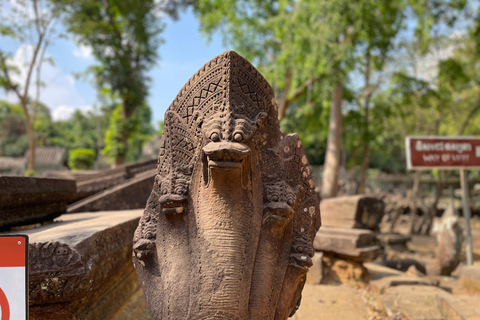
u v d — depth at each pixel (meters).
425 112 19.73
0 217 2.54
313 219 2.32
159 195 2.22
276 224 2.13
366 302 4.44
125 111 20.31
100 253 2.22
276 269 2.17
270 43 14.27
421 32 13.04
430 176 24.84
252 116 2.15
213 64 2.14
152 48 20.61
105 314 2.54
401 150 26.03
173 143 2.20
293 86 12.38
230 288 1.93
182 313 1.96
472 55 14.73
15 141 39.44
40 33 17.62
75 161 20.39
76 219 3.53
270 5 14.38
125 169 6.30
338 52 10.84
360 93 16.19
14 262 1.49
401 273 5.73
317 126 16.59
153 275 2.14
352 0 10.65
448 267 7.01
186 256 2.07
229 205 2.04
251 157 2.11
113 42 19.11
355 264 5.37
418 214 17.70
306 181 2.34
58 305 1.98
